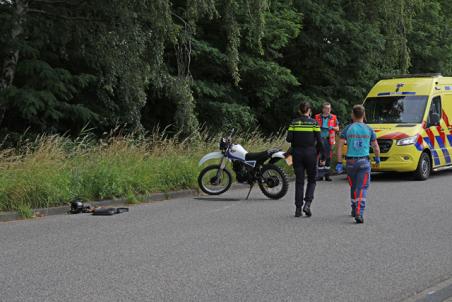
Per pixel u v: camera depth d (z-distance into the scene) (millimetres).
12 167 11852
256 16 17719
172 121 23234
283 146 18391
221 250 7852
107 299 5781
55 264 7160
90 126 20031
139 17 16672
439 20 31562
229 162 15203
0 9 17922
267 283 6309
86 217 10805
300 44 25734
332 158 17750
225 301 5711
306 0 24688
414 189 14180
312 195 10594
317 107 25422
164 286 6207
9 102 17234
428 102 16969
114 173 12828
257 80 23641
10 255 7668
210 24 22250
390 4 24984
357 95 26609
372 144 10094
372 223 9789
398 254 7605
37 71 17609
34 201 11289
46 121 18859
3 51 17469
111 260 7332
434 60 32062
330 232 9062
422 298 5773
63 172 12375
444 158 17141
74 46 18484
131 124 18734
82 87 18734
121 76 17375
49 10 18141
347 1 26203
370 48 25531
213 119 22562
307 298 5801
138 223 10016
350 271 6789
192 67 22672
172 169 14141
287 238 8617
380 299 5789
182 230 9297
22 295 5926
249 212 11094
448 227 9406
